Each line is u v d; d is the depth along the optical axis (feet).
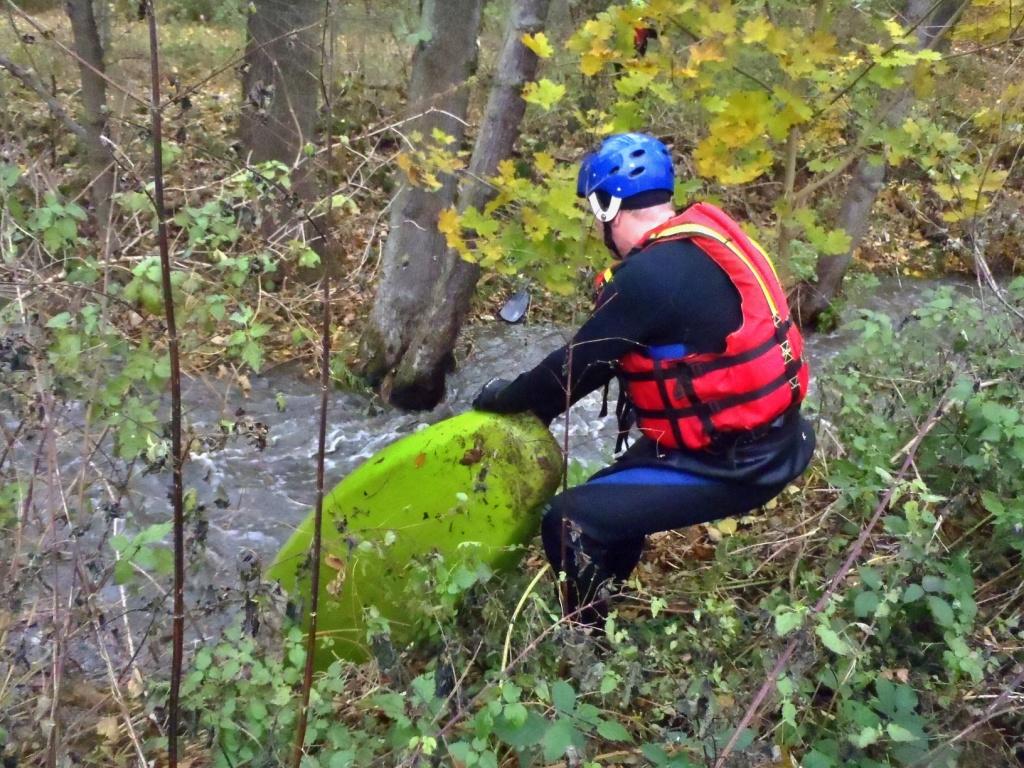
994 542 8.75
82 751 6.55
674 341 6.93
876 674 6.87
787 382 7.07
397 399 17.13
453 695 6.59
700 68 9.20
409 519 8.18
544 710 6.70
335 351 17.72
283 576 8.33
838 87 9.77
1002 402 9.64
